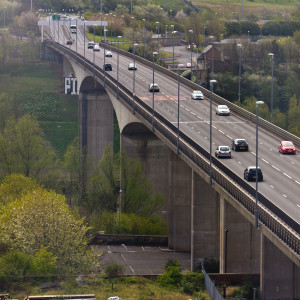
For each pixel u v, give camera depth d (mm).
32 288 190375
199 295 191250
